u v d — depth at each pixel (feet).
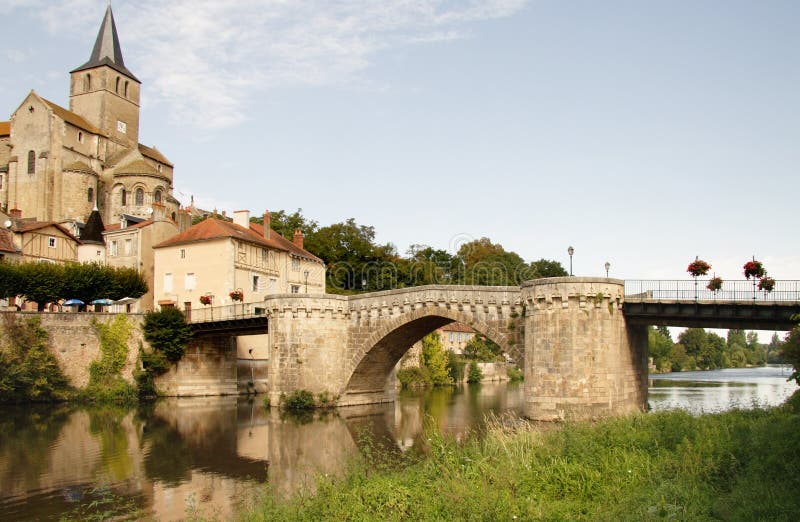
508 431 96.12
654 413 89.76
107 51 315.78
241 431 125.08
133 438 118.21
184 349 190.08
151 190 283.38
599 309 115.03
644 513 47.32
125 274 208.74
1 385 165.48
